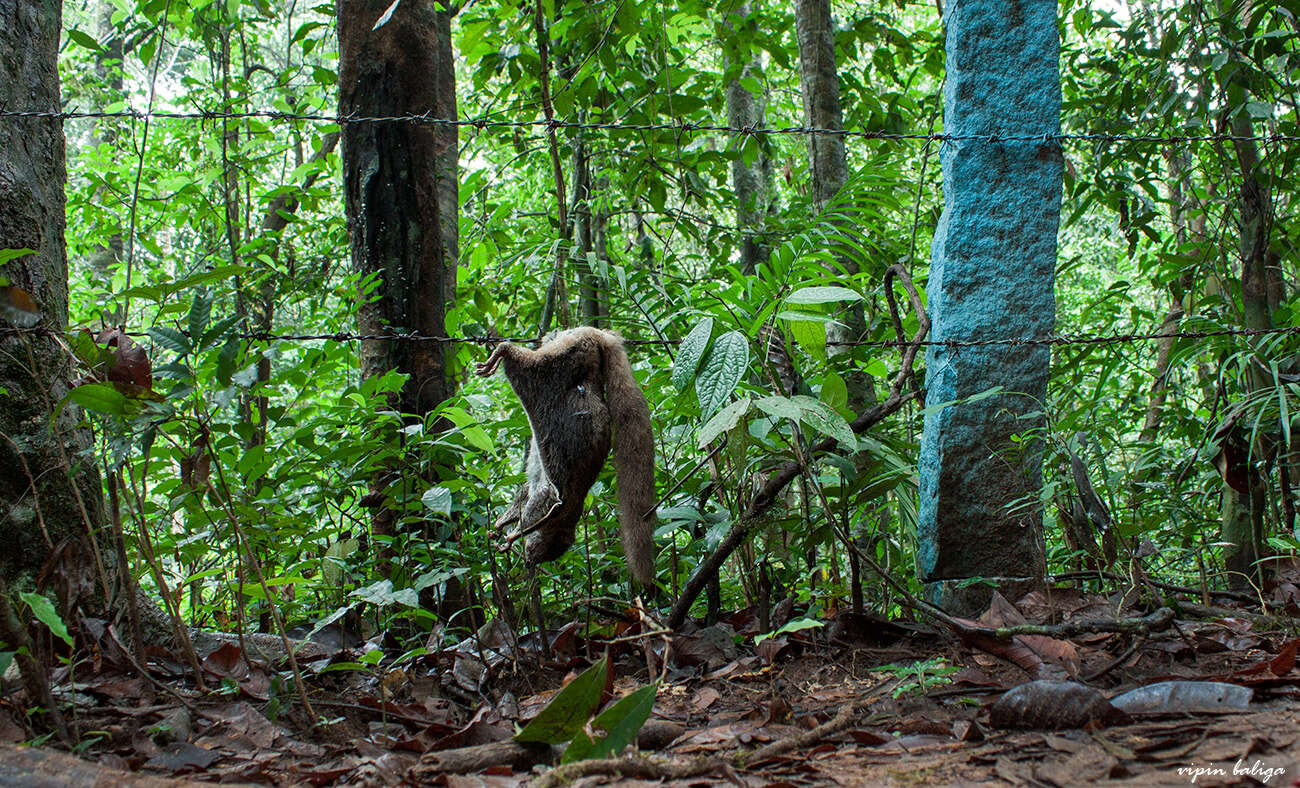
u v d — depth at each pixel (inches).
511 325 266.1
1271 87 207.5
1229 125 215.5
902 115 302.2
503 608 141.6
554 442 124.4
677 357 128.6
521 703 127.2
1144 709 101.2
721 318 155.0
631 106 258.5
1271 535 189.9
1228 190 217.5
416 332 165.6
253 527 135.0
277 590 164.4
